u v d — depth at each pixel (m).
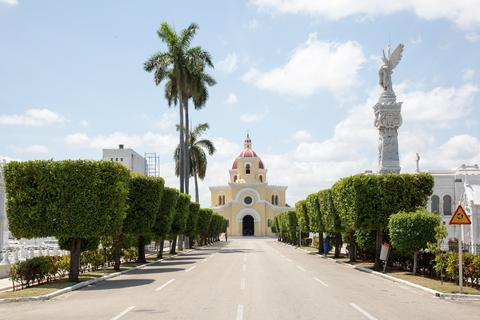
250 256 43.06
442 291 18.05
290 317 12.87
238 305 14.97
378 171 42.38
